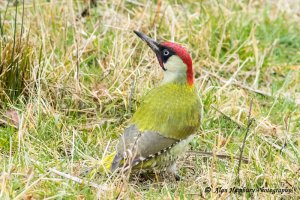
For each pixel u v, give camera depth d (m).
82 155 11.45
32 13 14.46
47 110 12.26
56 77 12.77
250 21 15.29
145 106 11.11
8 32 13.80
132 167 10.73
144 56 13.30
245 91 13.70
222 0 15.48
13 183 10.38
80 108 12.72
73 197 10.34
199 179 11.12
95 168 10.82
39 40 13.59
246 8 15.55
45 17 14.19
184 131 11.02
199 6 15.51
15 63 12.52
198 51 14.22
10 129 11.92
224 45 14.65
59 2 14.74
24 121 11.99
